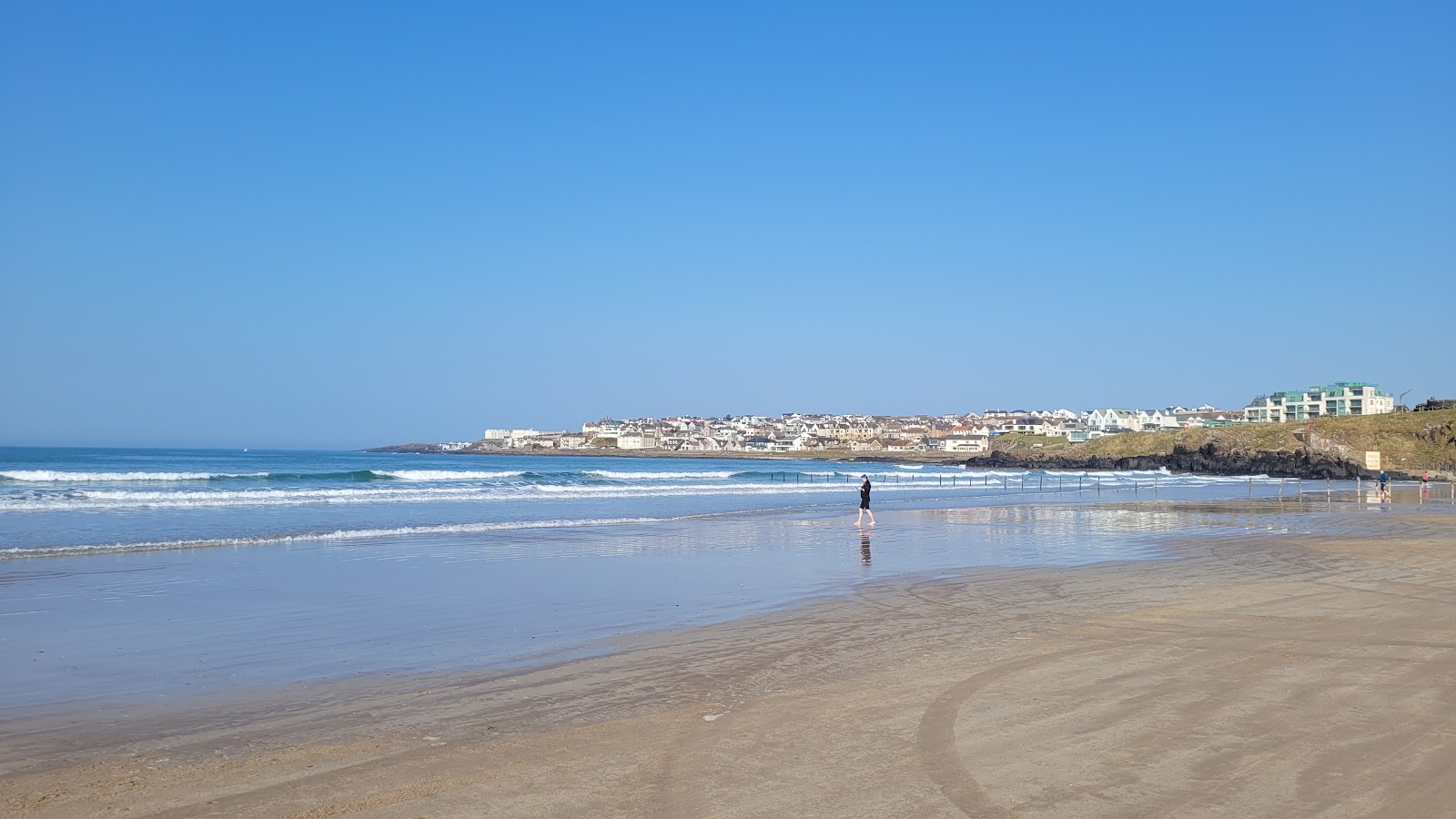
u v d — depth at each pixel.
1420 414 114.88
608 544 24.00
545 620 13.20
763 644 11.27
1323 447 109.25
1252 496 55.50
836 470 158.38
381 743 7.27
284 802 5.94
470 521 31.38
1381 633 11.23
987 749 6.82
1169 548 23.22
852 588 16.33
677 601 14.95
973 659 10.05
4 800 6.01
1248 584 16.25
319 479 61.06
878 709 8.02
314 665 10.31
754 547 23.50
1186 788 5.95
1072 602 14.27
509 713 8.18
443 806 5.82
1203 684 8.67
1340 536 26.56
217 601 14.86
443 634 12.11
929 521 33.16
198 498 39.06
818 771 6.41
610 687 9.14
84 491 40.88
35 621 13.07
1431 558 20.23
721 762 6.65
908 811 5.63
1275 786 5.95
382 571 18.44
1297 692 8.34
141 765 6.77
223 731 7.71
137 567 18.69
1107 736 7.08
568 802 5.87
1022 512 38.00
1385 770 6.23
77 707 8.55
